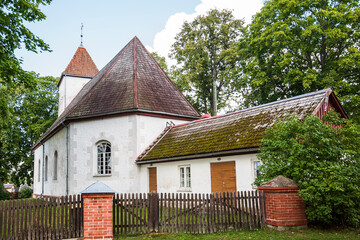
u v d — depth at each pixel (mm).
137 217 9758
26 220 9133
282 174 9680
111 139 18188
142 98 18625
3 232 8883
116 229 9586
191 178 14750
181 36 34125
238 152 12555
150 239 8922
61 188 20000
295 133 9531
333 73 20922
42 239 9141
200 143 14719
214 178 13680
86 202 8750
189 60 32531
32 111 36250
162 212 10164
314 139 9281
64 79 29156
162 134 18688
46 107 36844
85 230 8648
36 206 9281
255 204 10547
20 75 14914
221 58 32938
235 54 30891
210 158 13898
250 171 12133
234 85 32281
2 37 13828
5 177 34000
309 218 9039
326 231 8859
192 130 16859
